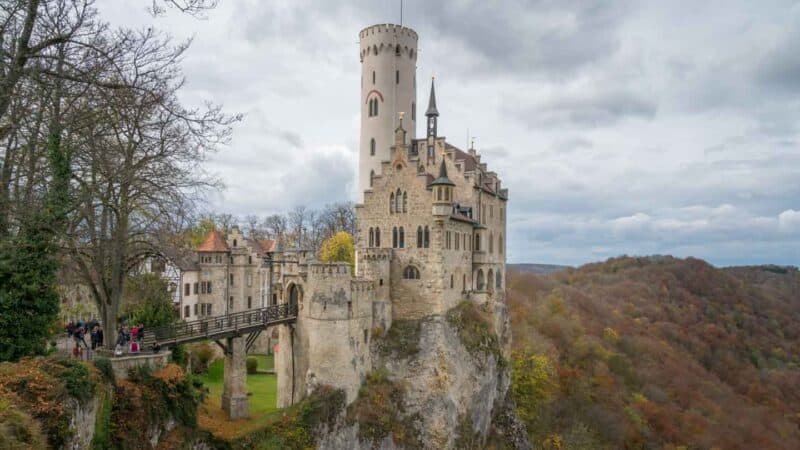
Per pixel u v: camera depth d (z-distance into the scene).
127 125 33.84
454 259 63.91
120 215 36.09
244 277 85.12
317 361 50.88
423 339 58.91
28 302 28.66
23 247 29.08
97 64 30.17
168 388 36.62
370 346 57.34
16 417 21.56
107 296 37.94
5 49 29.17
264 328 49.72
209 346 64.62
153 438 34.47
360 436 51.69
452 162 68.69
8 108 30.98
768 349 154.88
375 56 74.81
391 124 74.81
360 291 55.09
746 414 110.75
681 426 96.12
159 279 57.94
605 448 80.56
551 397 83.12
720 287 188.38
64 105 33.38
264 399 55.03
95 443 28.97
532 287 149.00
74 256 35.09
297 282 53.94
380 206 62.44
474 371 61.91
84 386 27.41
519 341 92.50
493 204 76.38
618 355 113.00
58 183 30.75
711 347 147.75
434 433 55.91
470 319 65.06
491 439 65.00
